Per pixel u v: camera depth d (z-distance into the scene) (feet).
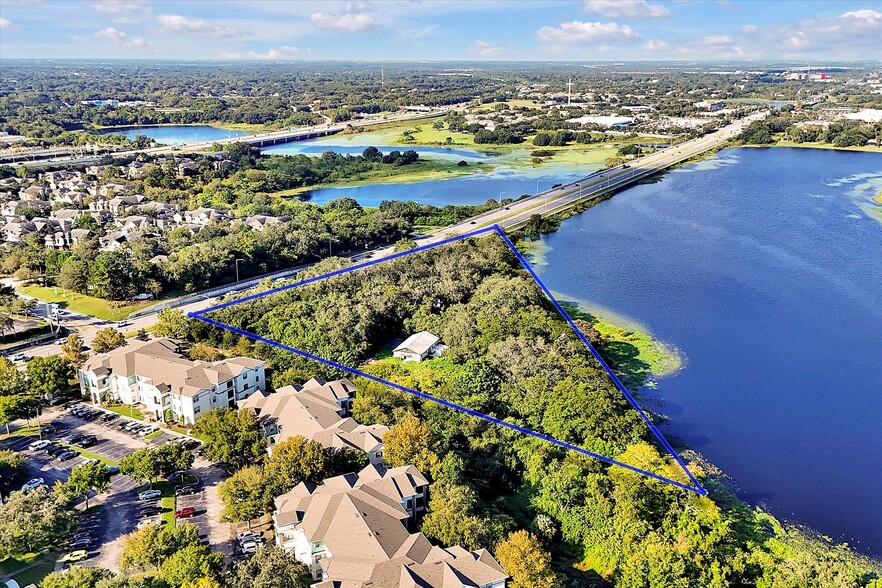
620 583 326.44
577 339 561.02
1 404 451.53
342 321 565.12
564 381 459.32
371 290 636.89
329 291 629.10
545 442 420.36
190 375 483.92
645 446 415.03
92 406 503.61
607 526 357.20
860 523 390.21
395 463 392.06
